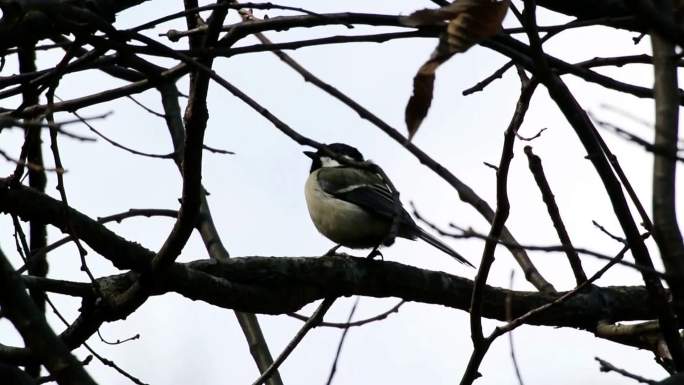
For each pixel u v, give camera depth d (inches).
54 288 330.6
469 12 240.2
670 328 300.2
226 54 292.5
